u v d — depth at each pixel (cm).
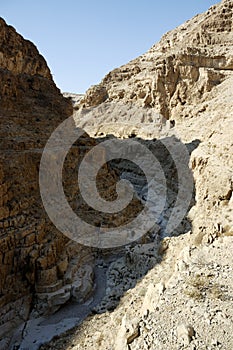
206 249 1012
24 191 1492
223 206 1440
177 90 3894
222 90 3481
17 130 1856
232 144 1884
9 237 1223
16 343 1033
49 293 1230
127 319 782
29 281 1236
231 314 659
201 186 1941
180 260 993
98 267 1628
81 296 1288
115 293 1294
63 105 2648
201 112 3494
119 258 1709
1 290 1132
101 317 1120
